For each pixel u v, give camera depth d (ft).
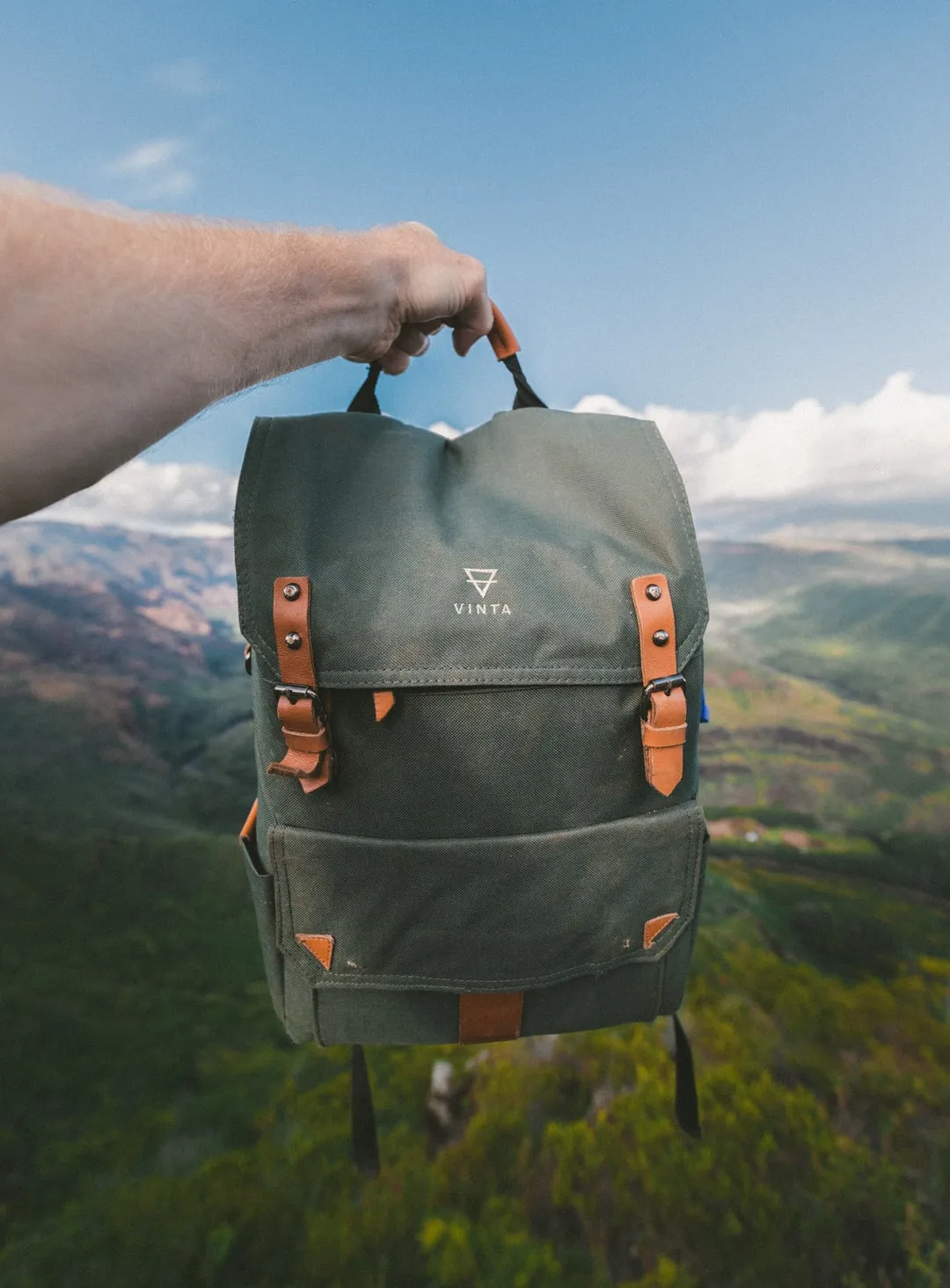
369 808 1.60
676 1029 2.06
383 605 1.52
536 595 1.57
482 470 1.82
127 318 0.80
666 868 1.73
